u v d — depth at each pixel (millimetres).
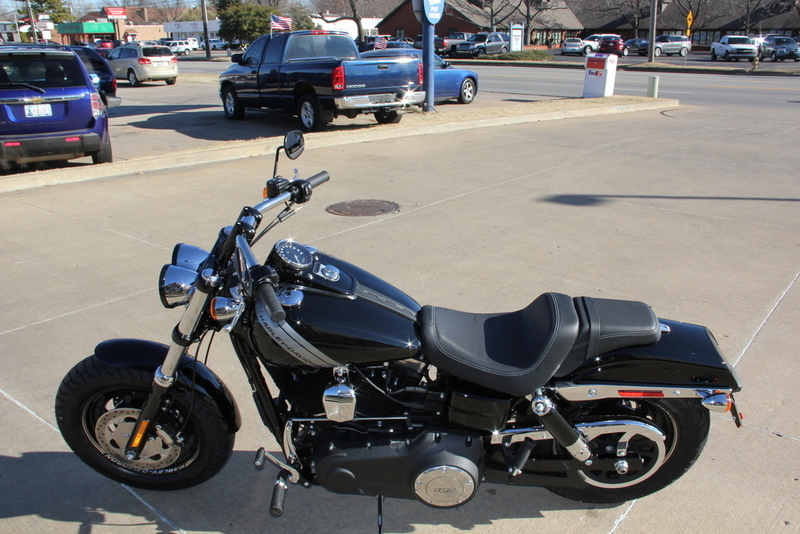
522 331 2643
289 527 2832
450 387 2621
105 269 5426
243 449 3324
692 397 2551
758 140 11320
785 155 10000
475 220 6750
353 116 12453
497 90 21828
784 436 3365
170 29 82438
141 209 7086
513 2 60656
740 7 56375
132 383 2805
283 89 12703
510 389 2471
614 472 2869
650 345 2615
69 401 2854
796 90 21047
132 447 2807
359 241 6090
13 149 8164
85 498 2979
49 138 8367
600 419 2682
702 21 60844
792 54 42281
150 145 11391
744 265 5547
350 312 2508
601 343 2557
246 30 50906
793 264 5562
